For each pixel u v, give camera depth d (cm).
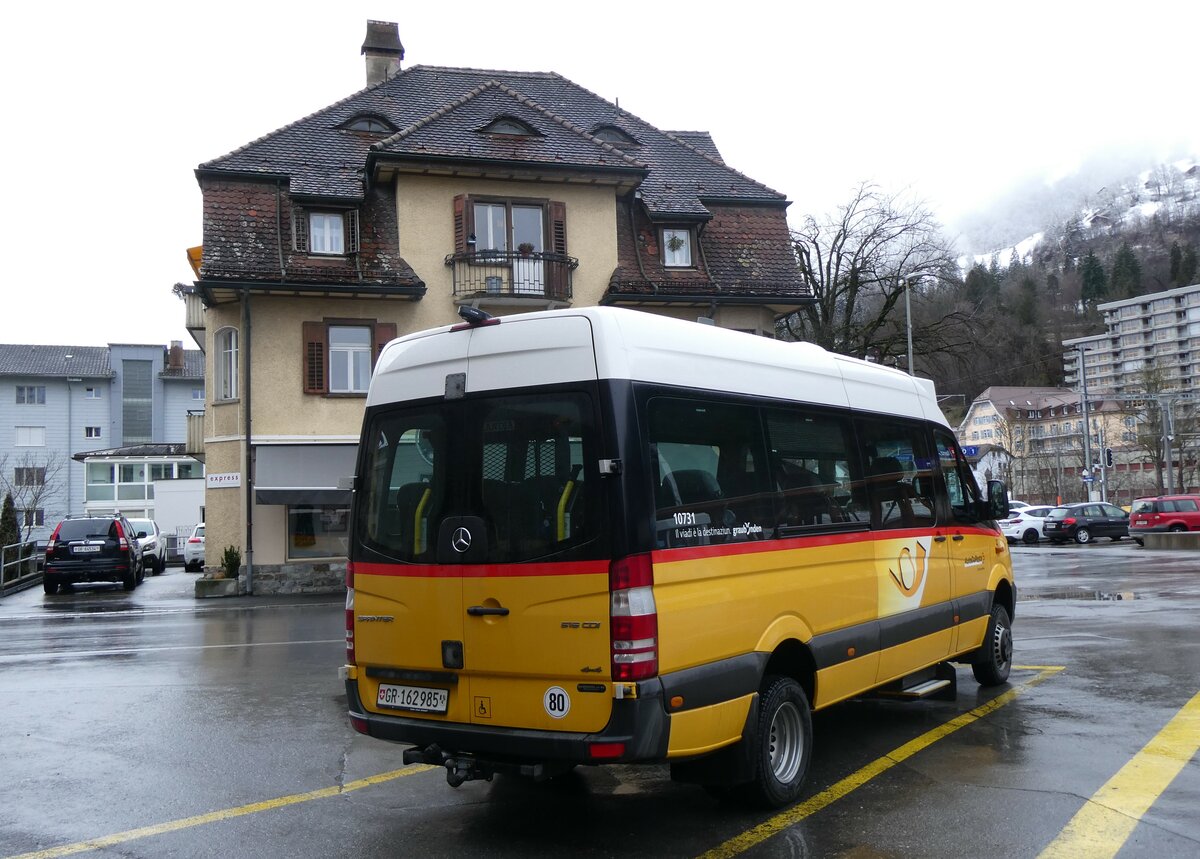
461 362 559
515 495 527
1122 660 1034
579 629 496
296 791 630
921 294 3634
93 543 2348
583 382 513
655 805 589
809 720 604
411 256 2361
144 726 812
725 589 544
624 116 2953
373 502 585
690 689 508
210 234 2236
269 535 2244
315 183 2339
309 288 2227
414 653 552
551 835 538
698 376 562
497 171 2395
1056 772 624
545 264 2398
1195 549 3350
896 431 775
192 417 2633
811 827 537
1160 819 532
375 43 2945
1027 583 2072
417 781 652
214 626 1564
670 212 2556
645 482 505
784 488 614
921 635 756
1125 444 7312
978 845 500
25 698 938
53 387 6638
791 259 2664
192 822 570
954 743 705
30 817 581
